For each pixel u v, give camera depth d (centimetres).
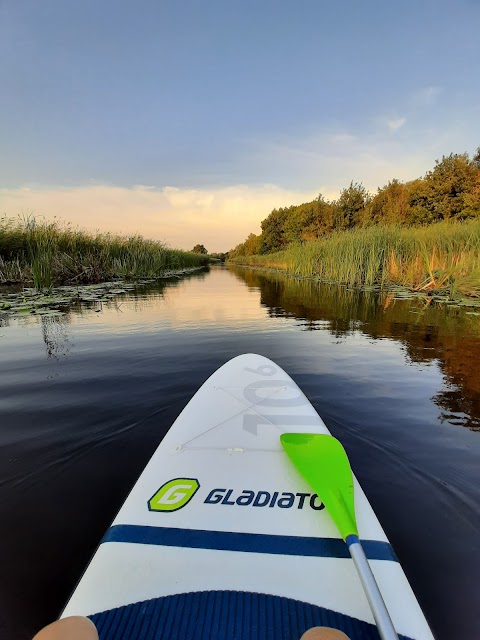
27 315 561
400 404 242
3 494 153
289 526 113
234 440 164
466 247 841
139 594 93
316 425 177
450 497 151
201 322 521
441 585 112
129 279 1371
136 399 247
